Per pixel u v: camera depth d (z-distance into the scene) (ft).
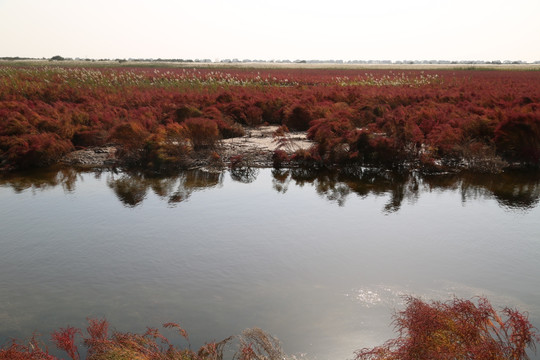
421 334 13.50
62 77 144.36
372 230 30.27
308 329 18.78
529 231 29.71
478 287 22.22
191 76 166.81
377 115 70.74
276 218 32.91
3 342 18.10
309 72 234.38
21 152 50.67
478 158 47.67
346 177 45.80
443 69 289.94
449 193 39.17
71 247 28.07
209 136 56.49
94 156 55.62
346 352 17.12
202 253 26.94
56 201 37.78
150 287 22.85
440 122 60.70
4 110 63.77
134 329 18.99
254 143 61.05
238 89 113.09
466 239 28.45
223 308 20.68
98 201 37.65
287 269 24.64
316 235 29.48
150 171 49.11
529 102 71.87
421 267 24.59
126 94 101.96
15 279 23.94
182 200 37.78
